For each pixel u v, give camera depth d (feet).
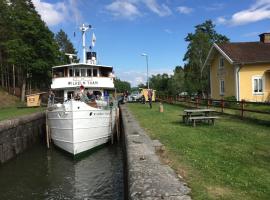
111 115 76.95
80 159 62.80
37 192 43.68
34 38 162.50
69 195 42.01
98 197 40.86
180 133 49.11
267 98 108.58
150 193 21.66
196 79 188.75
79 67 82.07
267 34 123.34
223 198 21.63
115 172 52.11
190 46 197.88
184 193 21.79
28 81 183.21
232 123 59.41
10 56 163.63
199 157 33.06
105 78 83.35
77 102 62.44
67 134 63.72
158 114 81.92
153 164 28.86
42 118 92.63
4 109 125.18
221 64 120.47
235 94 109.29
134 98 185.16
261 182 25.30
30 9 203.92
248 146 38.68
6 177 51.11
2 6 188.65
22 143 71.82
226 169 28.81
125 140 46.09
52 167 56.80
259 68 108.88
